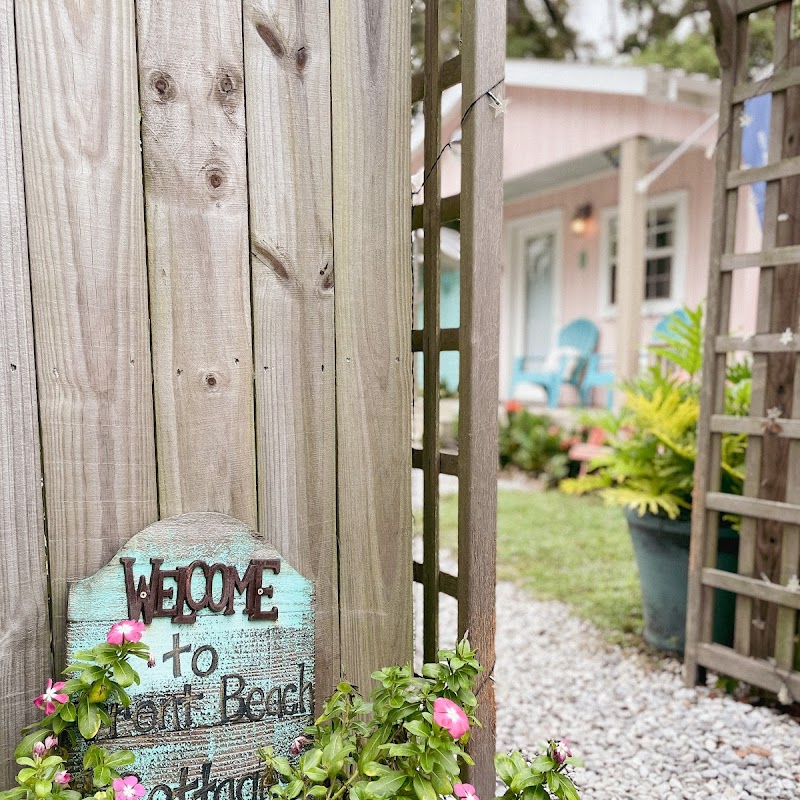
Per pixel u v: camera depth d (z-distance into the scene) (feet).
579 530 13.76
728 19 6.44
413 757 3.10
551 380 23.16
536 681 7.36
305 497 3.97
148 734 3.49
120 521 3.51
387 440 4.19
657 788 5.42
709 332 6.86
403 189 4.13
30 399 3.26
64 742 3.34
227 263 3.67
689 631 7.10
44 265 3.25
